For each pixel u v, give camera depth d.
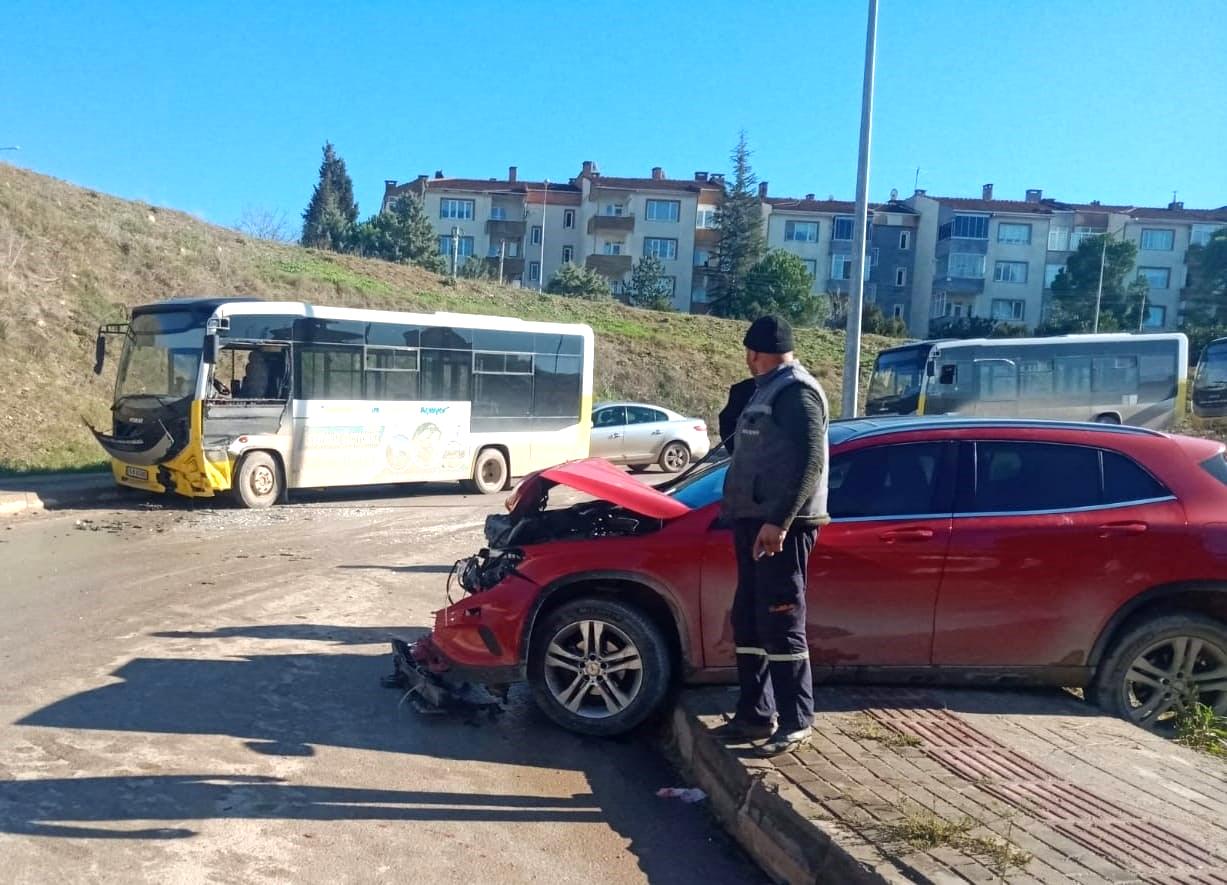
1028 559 5.28
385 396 15.85
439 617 5.63
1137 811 4.00
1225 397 26.38
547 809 4.50
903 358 23.62
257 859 3.89
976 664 5.33
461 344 16.92
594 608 5.34
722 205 60.25
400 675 6.16
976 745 4.69
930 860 3.51
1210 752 4.94
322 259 36.34
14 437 16.77
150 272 24.47
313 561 10.40
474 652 5.40
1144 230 66.62
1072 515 5.36
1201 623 5.34
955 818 3.85
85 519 12.86
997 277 65.62
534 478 5.89
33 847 3.90
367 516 13.97
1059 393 22.88
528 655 5.38
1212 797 4.19
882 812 3.90
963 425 5.61
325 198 85.62
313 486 15.02
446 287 38.38
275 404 14.45
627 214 67.44
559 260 70.75
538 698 5.41
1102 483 5.46
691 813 4.52
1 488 14.35
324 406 15.06
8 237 21.66
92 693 5.81
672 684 5.55
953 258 64.75
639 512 5.41
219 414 13.81
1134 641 5.33
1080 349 23.05
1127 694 5.36
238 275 27.67
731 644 5.34
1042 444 5.54
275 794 4.51
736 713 4.76
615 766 5.05
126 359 14.52
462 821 4.33
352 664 6.63
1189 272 64.81
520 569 5.43
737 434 4.64
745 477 4.53
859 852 3.57
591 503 6.20
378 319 15.73
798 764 4.40
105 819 4.17
